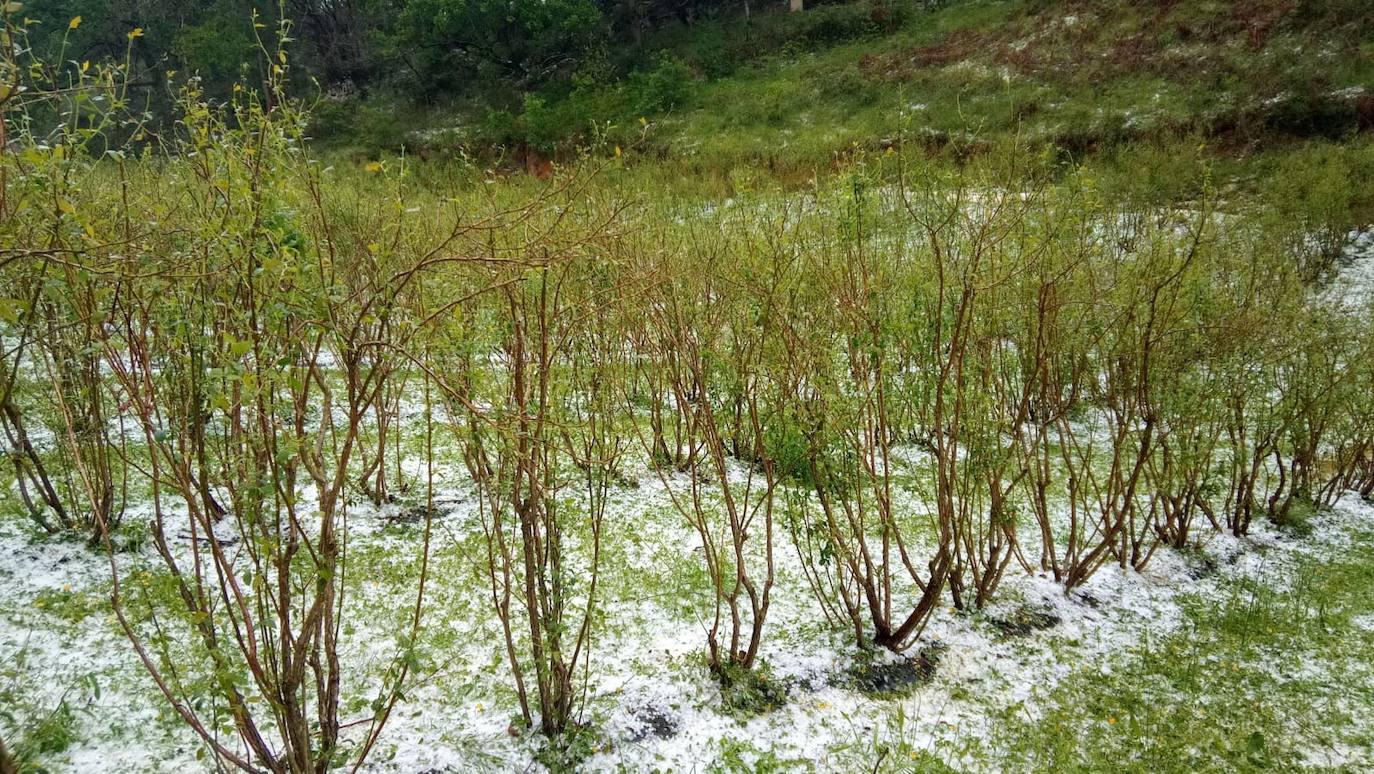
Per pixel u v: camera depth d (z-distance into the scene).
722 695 3.25
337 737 2.67
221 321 2.19
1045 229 4.39
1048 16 19.19
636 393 5.68
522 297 2.78
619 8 25.72
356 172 7.77
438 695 3.12
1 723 2.66
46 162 1.95
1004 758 3.01
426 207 4.69
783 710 3.21
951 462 3.42
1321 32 14.70
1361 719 3.23
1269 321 4.78
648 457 5.34
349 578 3.79
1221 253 6.28
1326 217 10.11
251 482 2.03
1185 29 16.47
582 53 22.88
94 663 3.00
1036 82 16.64
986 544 4.54
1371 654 3.64
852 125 16.97
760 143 16.77
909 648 3.61
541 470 3.06
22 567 3.50
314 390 5.60
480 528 4.35
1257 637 3.77
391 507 4.49
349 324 2.27
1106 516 4.04
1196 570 4.37
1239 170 12.38
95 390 3.55
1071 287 4.73
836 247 4.18
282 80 2.37
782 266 3.82
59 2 18.91
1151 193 10.86
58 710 2.72
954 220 4.38
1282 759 3.03
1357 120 12.71
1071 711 3.27
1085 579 4.06
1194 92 14.62
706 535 3.31
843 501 3.51
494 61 23.11
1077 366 4.82
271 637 2.29
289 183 2.15
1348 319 5.45
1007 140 11.51
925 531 4.64
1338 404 4.74
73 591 3.40
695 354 3.36
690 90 20.84
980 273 3.90
